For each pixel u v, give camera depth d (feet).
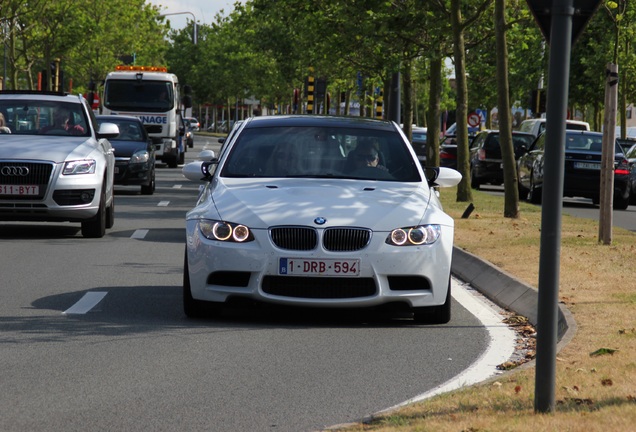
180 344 57.11
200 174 74.49
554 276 39.24
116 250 101.40
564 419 38.24
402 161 71.87
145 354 54.34
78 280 81.00
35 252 98.53
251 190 66.33
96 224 111.24
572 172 188.14
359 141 72.84
